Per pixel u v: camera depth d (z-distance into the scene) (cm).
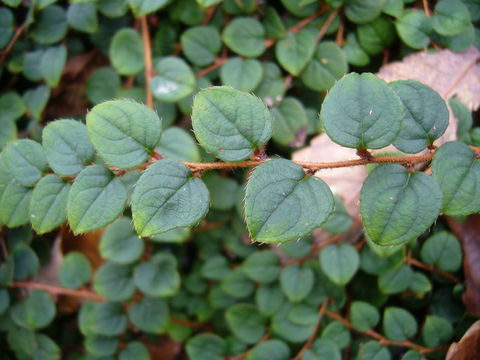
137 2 16
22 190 14
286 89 19
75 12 19
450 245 17
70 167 13
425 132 11
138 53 19
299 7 18
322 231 18
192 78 18
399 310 17
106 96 20
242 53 19
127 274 19
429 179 10
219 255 21
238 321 19
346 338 18
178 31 20
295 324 18
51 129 13
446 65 18
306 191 10
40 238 21
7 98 20
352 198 18
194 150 17
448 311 18
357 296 19
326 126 10
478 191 11
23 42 20
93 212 12
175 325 21
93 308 20
